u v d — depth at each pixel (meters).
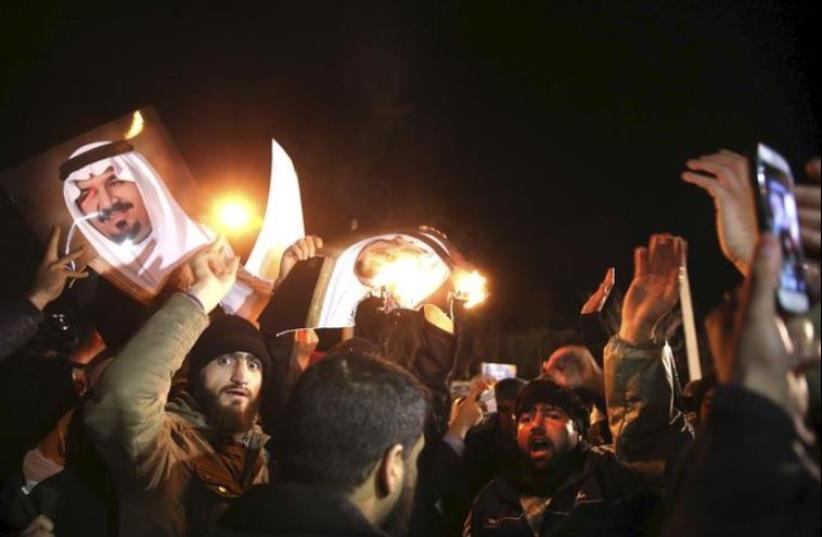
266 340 3.27
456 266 3.26
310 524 1.77
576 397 3.21
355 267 3.21
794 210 1.43
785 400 1.30
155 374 2.48
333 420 1.88
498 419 3.45
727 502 1.28
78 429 2.77
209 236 3.12
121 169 3.00
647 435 2.71
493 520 3.01
